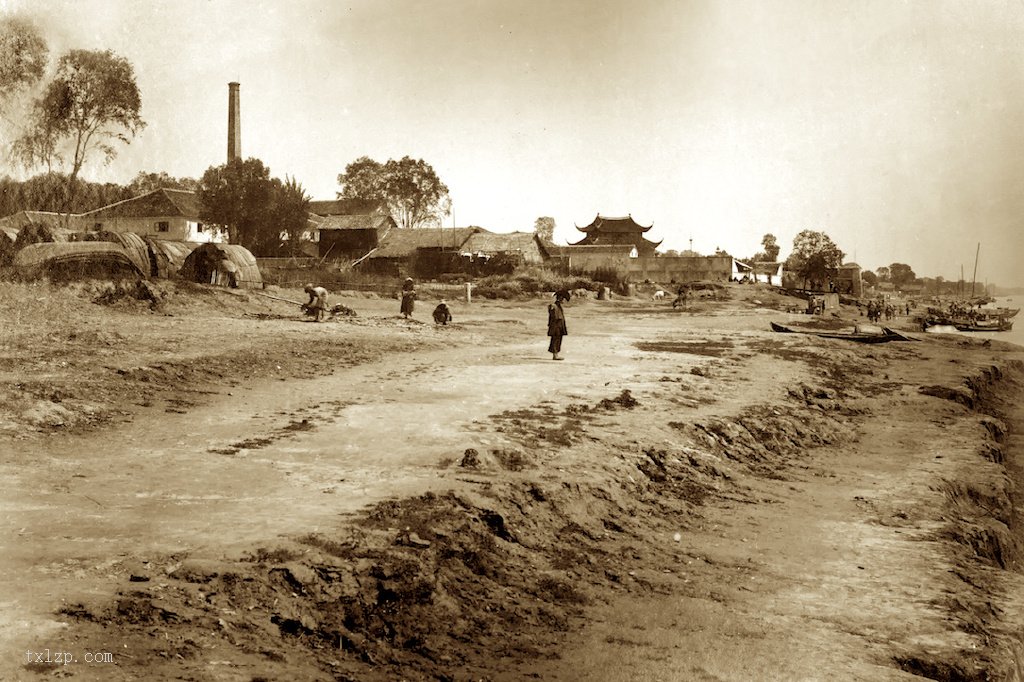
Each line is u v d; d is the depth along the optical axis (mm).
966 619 9195
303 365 18500
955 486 15531
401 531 8180
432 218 103312
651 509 11719
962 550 11820
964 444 19219
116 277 26875
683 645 7594
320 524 7980
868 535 12016
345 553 7410
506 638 7262
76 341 17859
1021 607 9844
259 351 19000
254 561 6910
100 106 33000
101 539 7160
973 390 27984
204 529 7609
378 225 73312
